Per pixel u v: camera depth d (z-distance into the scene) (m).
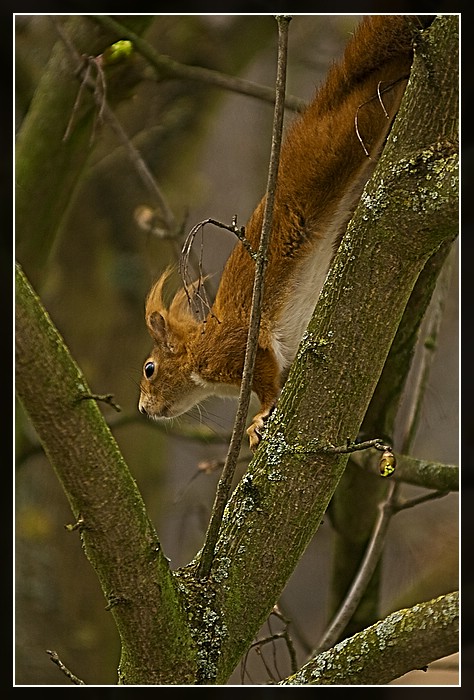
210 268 10.46
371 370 4.55
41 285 7.55
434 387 7.75
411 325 6.42
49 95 7.46
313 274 6.37
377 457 6.34
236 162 11.72
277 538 4.61
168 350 7.36
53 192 7.50
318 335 4.57
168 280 8.28
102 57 6.62
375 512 7.08
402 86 5.86
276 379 6.44
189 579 4.63
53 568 10.11
